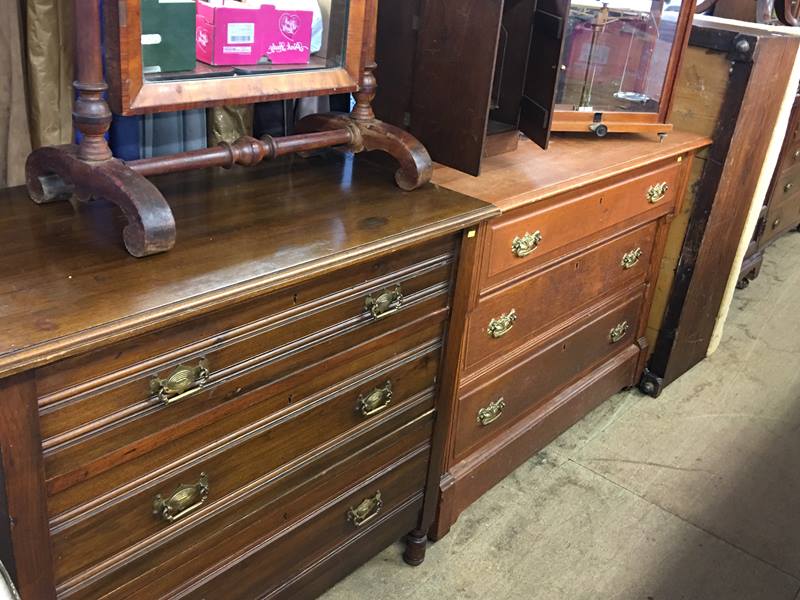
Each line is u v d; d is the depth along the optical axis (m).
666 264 2.40
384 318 1.37
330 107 1.75
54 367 0.92
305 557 1.47
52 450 0.96
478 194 1.53
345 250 1.18
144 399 1.03
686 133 2.21
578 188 1.77
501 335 1.75
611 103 1.99
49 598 1.04
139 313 0.95
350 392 1.38
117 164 1.12
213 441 1.17
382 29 1.64
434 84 1.57
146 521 1.13
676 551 1.90
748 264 3.24
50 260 1.06
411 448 1.61
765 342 2.93
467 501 1.89
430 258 1.41
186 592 1.25
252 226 1.24
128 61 1.08
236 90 1.22
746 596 1.79
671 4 1.90
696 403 2.52
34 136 1.31
